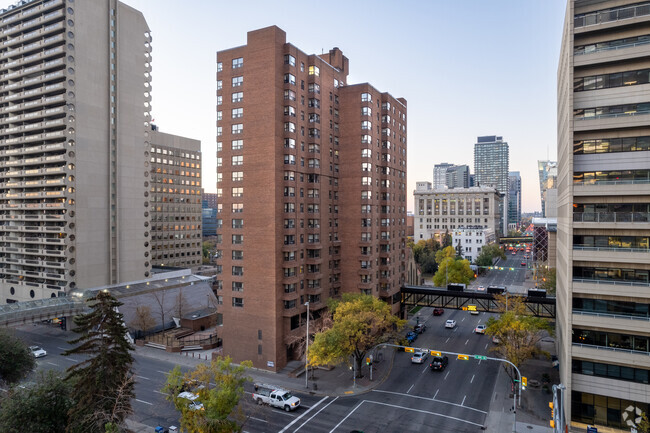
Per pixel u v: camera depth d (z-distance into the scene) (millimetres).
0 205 93125
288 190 61906
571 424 43094
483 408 46438
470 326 84500
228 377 34688
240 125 62656
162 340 73500
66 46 81500
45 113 84250
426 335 76938
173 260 137375
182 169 141875
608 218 42094
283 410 45844
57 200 84812
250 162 61500
